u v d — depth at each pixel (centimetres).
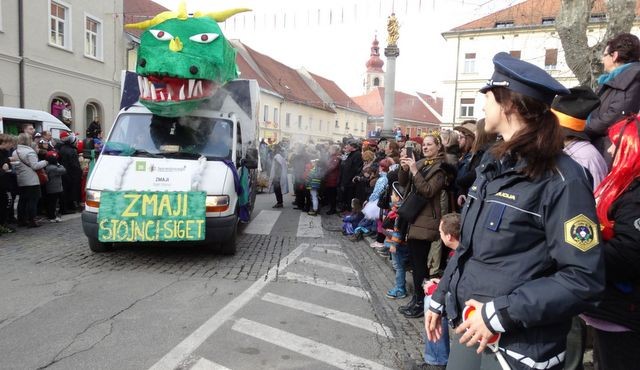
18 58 1744
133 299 470
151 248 694
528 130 169
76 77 2045
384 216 686
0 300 457
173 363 340
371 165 872
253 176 977
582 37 609
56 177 891
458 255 199
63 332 386
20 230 818
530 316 158
